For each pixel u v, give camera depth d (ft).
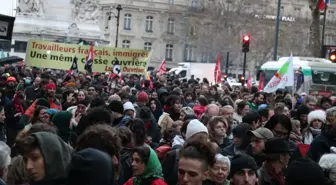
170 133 50.29
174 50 439.63
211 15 402.11
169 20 439.63
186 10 430.20
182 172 27.12
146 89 107.24
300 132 62.08
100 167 24.52
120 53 126.72
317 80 173.17
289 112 67.92
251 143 44.34
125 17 427.74
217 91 105.70
